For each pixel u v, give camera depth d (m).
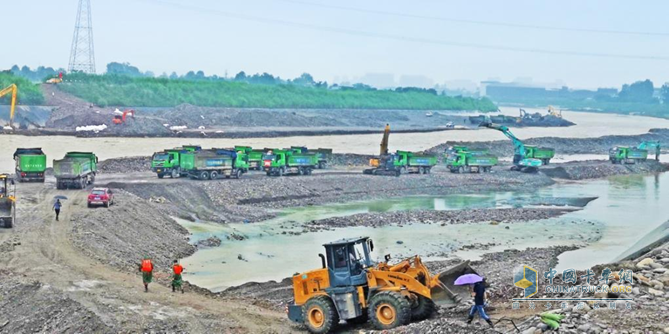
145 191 69.00
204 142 133.25
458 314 25.62
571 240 58.94
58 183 66.75
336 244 25.69
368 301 25.09
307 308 25.62
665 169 126.94
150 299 30.02
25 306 28.83
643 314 22.33
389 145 149.38
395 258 49.78
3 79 179.00
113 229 49.03
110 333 25.19
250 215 68.19
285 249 52.78
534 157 116.44
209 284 40.75
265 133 156.00
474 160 105.00
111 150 112.19
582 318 22.17
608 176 115.88
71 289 31.02
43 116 159.38
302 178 86.31
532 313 25.36
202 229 59.09
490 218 69.75
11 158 97.44
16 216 51.12
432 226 64.62
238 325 26.55
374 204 79.50
